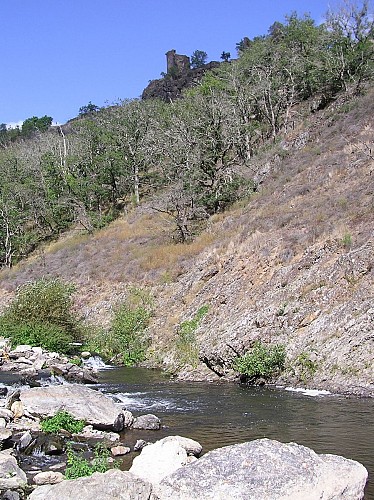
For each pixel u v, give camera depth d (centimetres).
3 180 7069
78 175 6725
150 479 926
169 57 14338
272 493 789
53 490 816
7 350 2664
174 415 1579
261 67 6262
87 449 1253
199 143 4744
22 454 1217
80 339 3131
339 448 1187
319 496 795
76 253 4812
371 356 1825
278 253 2666
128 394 1931
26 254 5794
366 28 5469
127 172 6178
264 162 4550
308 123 4725
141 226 4919
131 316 3095
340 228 2545
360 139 3747
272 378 2006
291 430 1357
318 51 5753
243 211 3878
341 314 2034
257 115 6072
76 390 1523
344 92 4991
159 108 6819
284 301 2269
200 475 829
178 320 2855
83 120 7550
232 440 1292
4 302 4350
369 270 2138
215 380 2175
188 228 4197
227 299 2633
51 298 3084
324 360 1920
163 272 3559
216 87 6312
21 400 1477
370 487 953
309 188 3444
